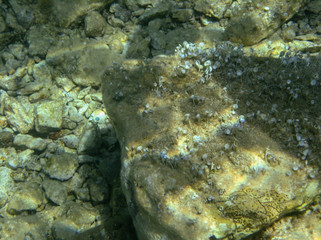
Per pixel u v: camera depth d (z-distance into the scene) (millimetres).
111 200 984
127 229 853
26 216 982
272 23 1199
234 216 604
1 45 1355
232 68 810
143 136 725
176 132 717
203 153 665
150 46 1365
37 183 1078
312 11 1270
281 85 751
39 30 1358
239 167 644
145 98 802
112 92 856
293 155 671
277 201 615
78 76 1290
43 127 1174
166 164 666
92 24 1323
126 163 716
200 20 1354
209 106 745
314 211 679
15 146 1178
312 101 727
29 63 1339
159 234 631
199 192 631
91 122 1161
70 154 1108
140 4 1420
